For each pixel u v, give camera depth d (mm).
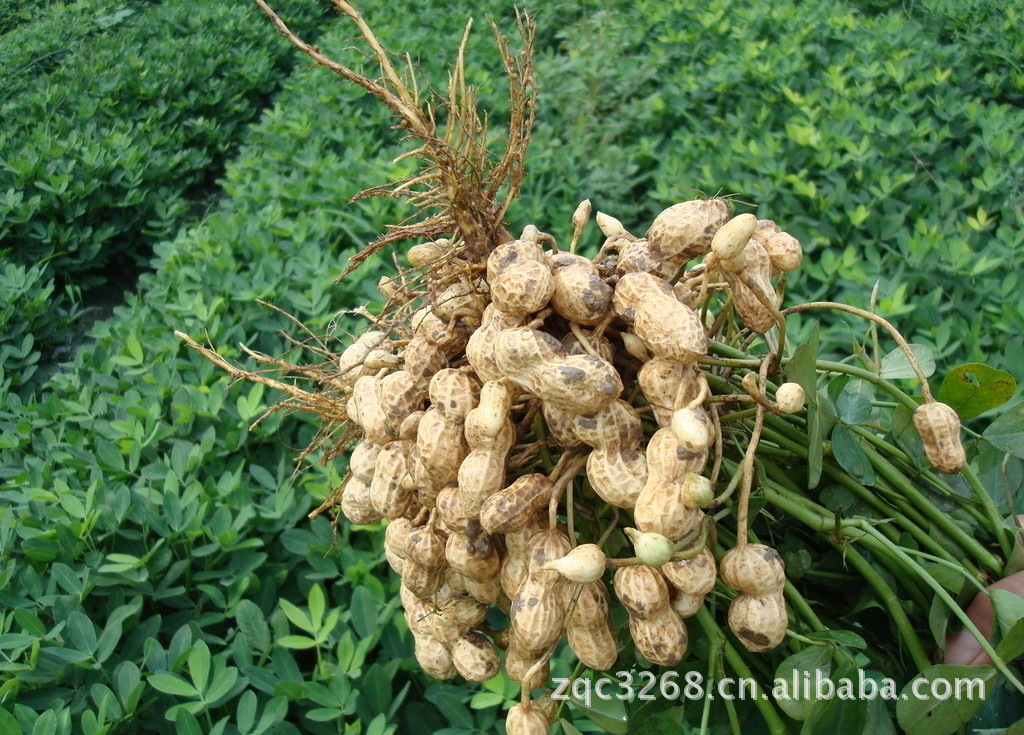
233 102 1640
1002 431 383
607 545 342
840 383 383
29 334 940
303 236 891
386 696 507
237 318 812
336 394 411
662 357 292
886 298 695
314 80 1411
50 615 546
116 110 1485
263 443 685
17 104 1461
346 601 589
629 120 1139
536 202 947
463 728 504
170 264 911
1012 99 1170
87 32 1897
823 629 328
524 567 318
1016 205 846
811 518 341
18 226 1158
